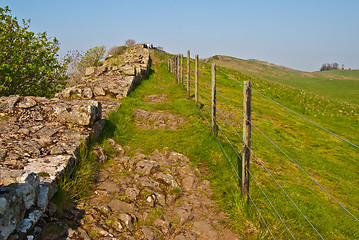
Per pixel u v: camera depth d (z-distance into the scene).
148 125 9.52
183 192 5.40
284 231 4.43
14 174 3.06
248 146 4.72
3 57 8.90
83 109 6.27
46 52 10.64
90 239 3.38
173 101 13.45
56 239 3.18
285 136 11.79
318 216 5.31
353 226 5.33
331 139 13.03
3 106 6.11
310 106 21.28
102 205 4.16
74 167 4.82
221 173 6.08
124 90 12.78
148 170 5.73
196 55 11.68
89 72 16.77
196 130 8.74
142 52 36.34
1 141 4.83
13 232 2.72
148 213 4.38
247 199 4.93
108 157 6.25
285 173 7.41
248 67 84.50
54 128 5.88
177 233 4.10
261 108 16.78
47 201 3.40
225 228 4.37
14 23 9.80
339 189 7.34
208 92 17.34
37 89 11.05
